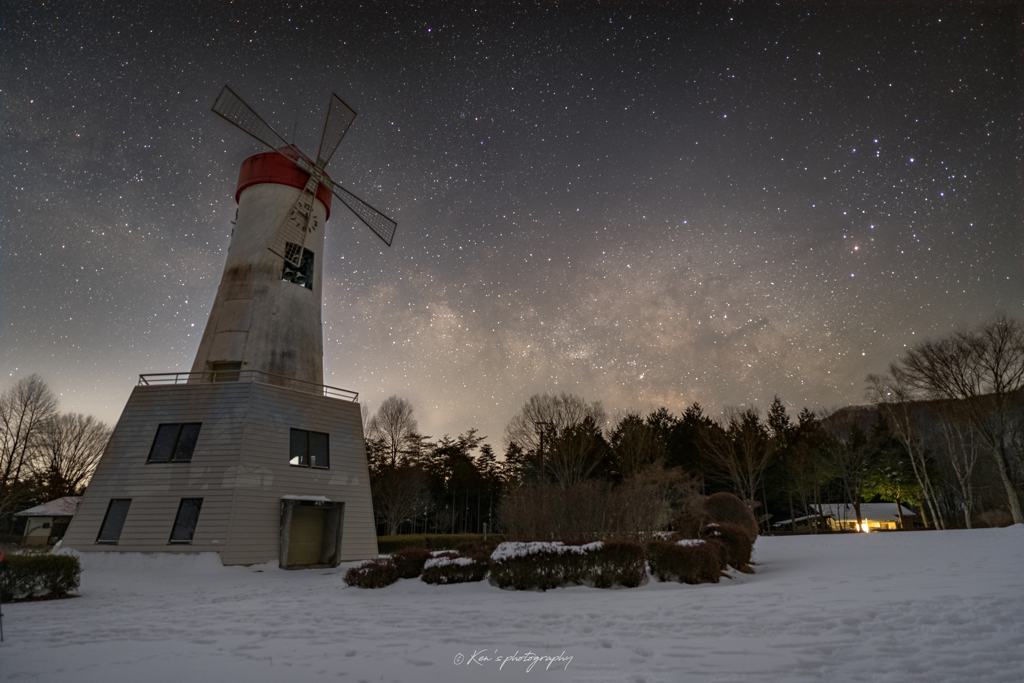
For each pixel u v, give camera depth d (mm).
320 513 23594
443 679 4742
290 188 29656
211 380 24906
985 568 11312
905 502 55188
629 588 11906
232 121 30172
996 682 4191
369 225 35000
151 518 20781
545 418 49969
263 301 26766
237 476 21078
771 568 16188
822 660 4938
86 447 54812
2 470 46188
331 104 33688
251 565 20359
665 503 20594
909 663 4738
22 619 9305
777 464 52344
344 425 25844
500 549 12852
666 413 62344
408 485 52438
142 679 4840
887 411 45562
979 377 35531
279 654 5891
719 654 5301
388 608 9914
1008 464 37844
